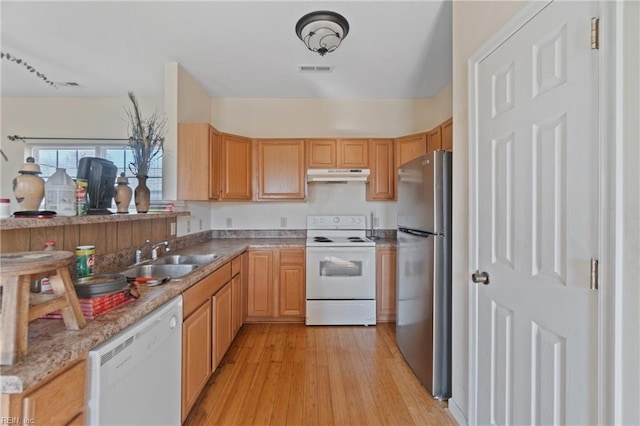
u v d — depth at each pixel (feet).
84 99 11.03
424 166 6.50
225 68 9.02
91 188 5.13
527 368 3.66
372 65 8.84
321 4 6.14
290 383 6.66
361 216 11.78
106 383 3.08
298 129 11.70
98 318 3.36
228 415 5.63
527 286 3.66
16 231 3.90
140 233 6.91
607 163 2.67
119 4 6.11
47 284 3.71
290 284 10.15
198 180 8.83
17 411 2.32
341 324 9.96
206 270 5.90
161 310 4.20
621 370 2.57
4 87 10.20
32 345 2.71
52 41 7.43
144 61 8.47
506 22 4.04
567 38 3.07
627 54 2.53
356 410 5.79
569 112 3.05
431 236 6.15
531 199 3.59
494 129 4.32
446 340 6.06
